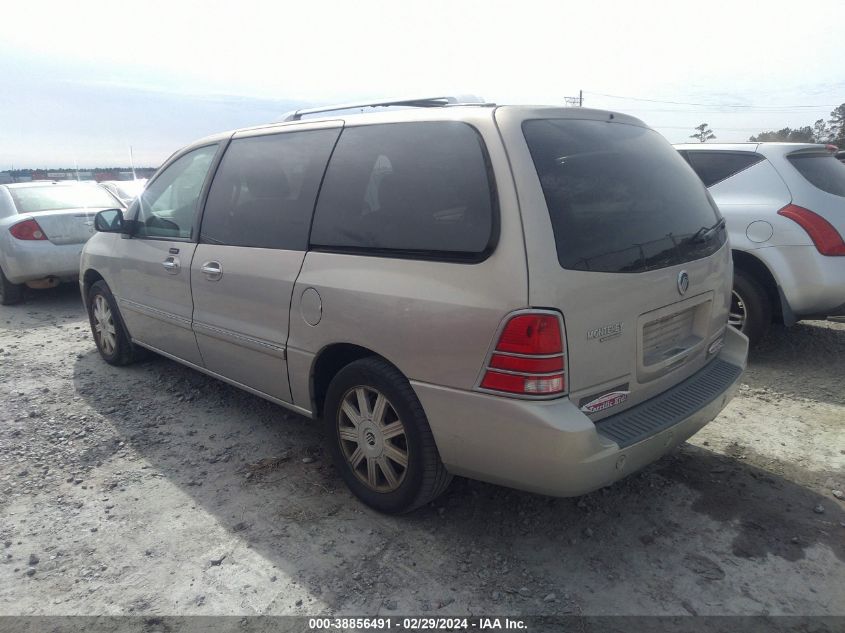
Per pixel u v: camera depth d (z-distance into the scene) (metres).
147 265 4.45
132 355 5.26
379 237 2.94
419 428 2.80
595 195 2.70
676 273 2.90
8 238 7.49
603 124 3.06
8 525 3.13
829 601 2.54
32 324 7.01
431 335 2.64
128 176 11.20
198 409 4.46
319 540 2.97
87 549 2.93
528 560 2.82
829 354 5.30
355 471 3.23
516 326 2.40
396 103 3.54
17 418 4.36
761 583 2.65
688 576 2.70
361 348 3.09
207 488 3.44
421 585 2.66
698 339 3.20
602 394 2.62
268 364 3.58
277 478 3.53
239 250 3.67
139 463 3.73
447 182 2.73
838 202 4.83
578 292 2.47
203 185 4.08
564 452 2.39
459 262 2.60
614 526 3.05
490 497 3.30
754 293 5.09
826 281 4.70
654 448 2.70
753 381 4.78
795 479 3.43
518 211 2.48
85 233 7.75
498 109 2.73
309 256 3.23
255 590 2.64
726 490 3.34
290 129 3.62
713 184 5.30
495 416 2.50
